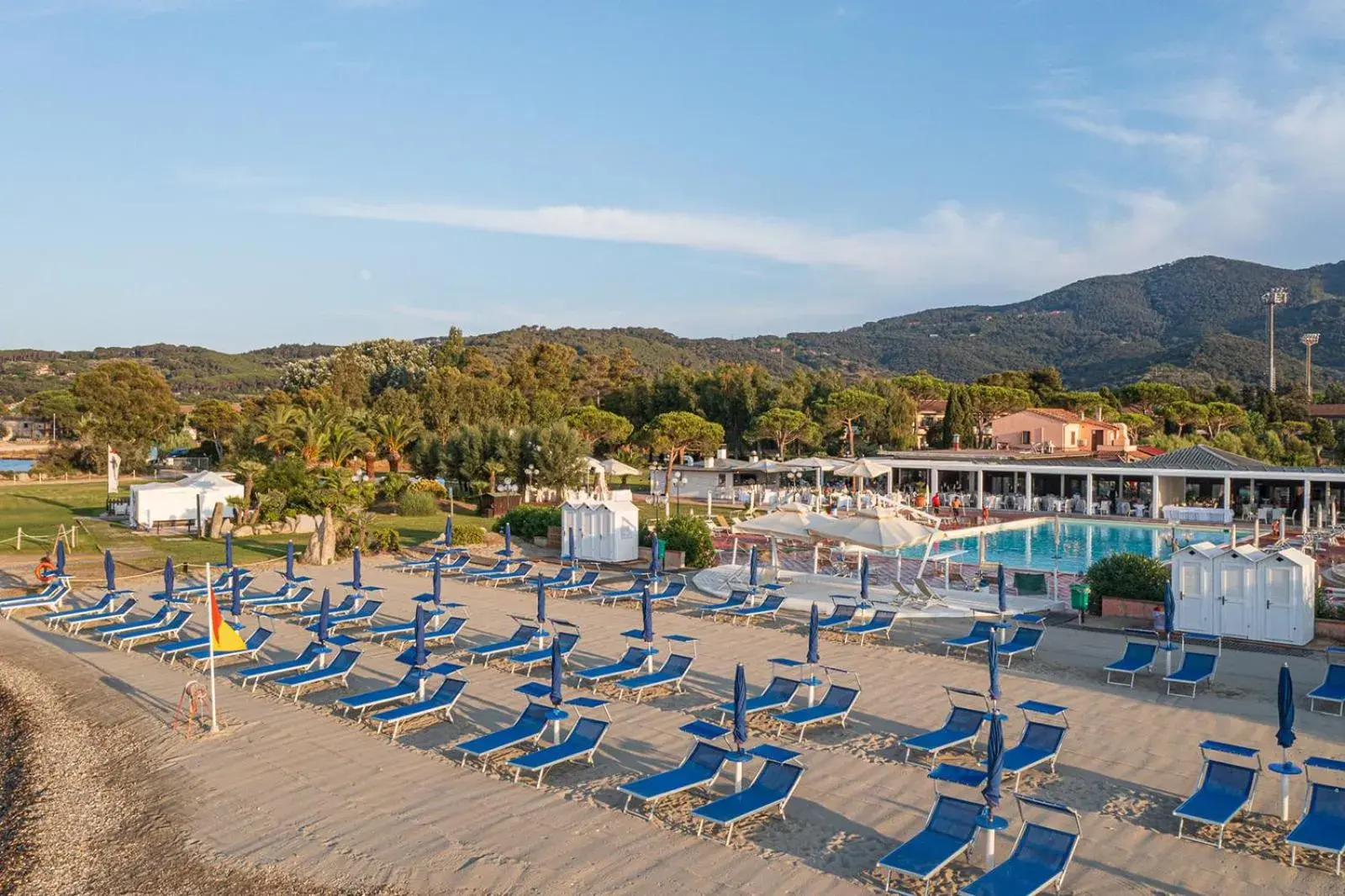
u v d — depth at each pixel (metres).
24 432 98.38
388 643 18.91
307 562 29.67
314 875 9.23
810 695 13.73
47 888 9.27
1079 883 8.59
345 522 31.91
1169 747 12.12
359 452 62.78
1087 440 70.75
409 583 25.98
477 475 49.88
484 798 10.96
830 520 22.77
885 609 20.84
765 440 78.81
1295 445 70.31
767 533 23.19
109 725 14.30
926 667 16.39
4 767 12.86
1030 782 11.04
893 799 10.65
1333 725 12.83
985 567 27.38
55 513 45.72
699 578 25.88
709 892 8.62
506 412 74.94
